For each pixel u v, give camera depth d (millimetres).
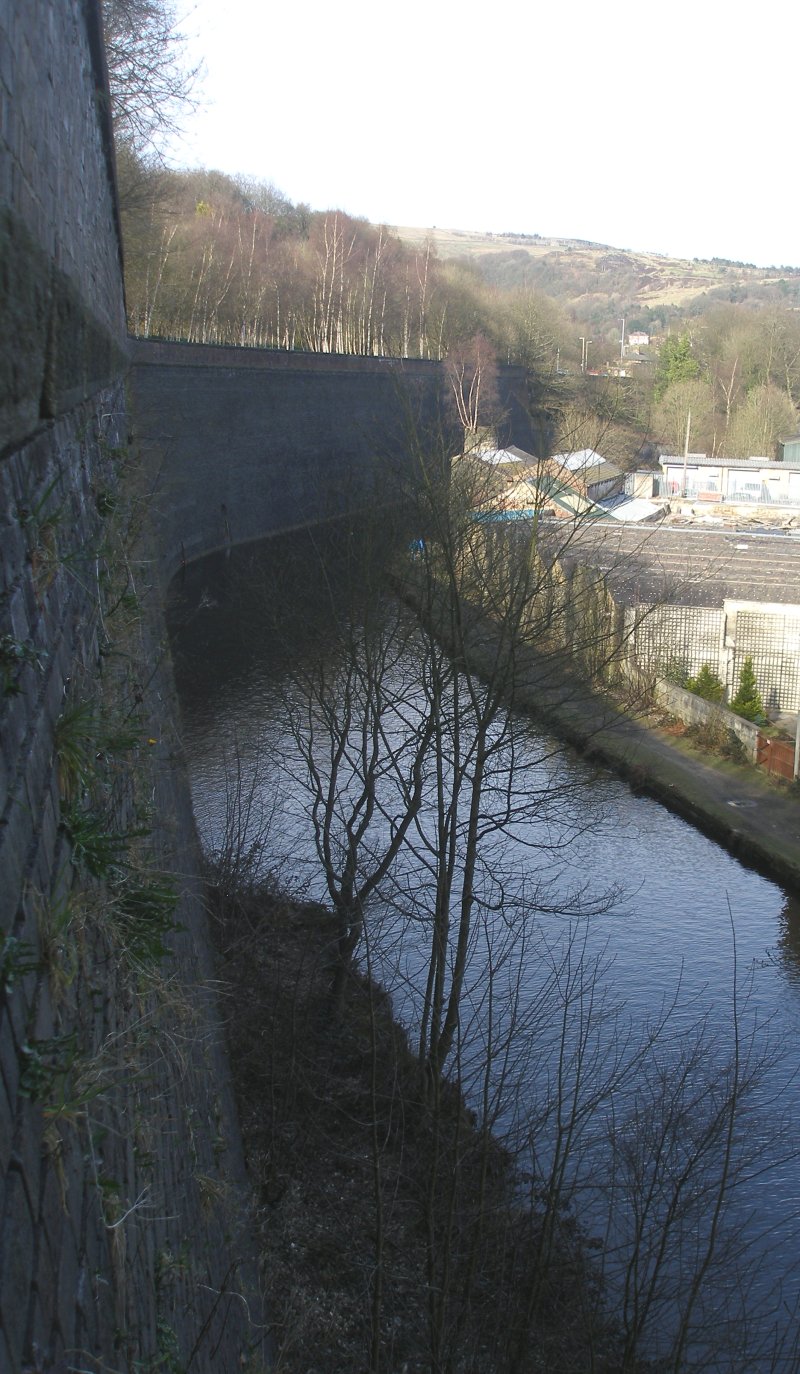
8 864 2309
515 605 16016
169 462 34188
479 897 18047
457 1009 13281
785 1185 11742
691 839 22438
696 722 27250
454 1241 9625
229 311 60938
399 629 18234
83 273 8125
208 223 63906
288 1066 12375
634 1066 13320
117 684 5953
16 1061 2219
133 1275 3406
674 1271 9984
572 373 73125
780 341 90062
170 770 11672
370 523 17469
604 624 21281
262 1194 10711
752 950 17984
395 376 19547
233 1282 6477
